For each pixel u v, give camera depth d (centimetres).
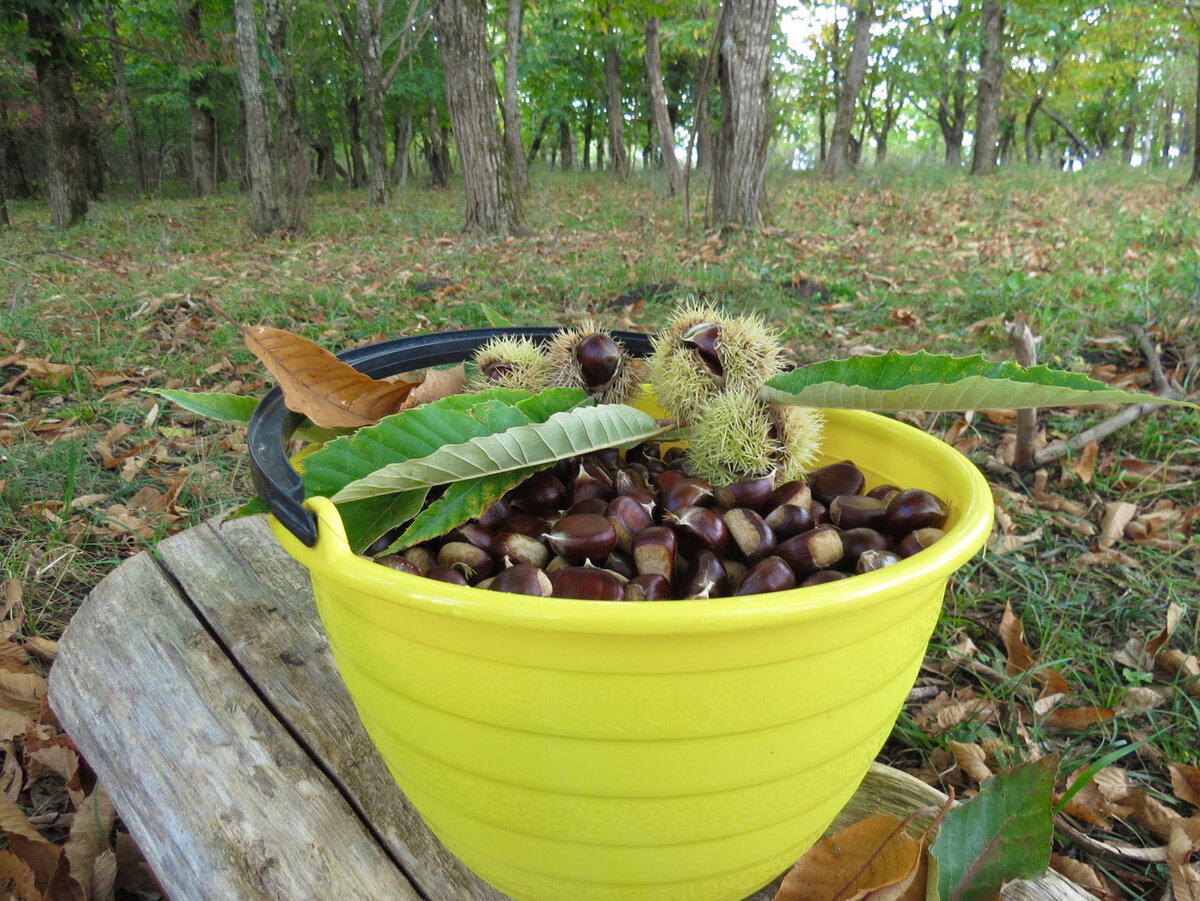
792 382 115
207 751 152
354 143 2816
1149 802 180
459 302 620
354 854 133
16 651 231
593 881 100
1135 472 333
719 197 894
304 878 129
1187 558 281
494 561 112
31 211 1855
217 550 213
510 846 100
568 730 84
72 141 1352
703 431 122
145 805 143
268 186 1251
